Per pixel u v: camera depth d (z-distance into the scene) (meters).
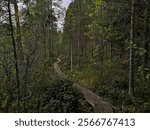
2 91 12.25
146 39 14.56
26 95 12.20
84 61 33.62
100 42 23.30
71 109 12.27
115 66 19.44
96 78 19.38
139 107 11.90
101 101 13.35
